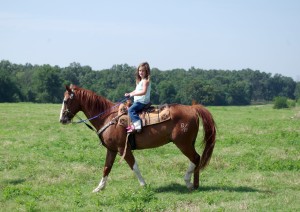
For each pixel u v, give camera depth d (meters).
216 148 16.64
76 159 14.30
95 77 112.50
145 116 10.07
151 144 10.17
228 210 8.46
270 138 19.09
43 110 38.88
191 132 10.10
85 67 119.38
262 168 12.88
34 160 14.14
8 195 9.88
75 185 11.20
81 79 111.44
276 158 14.37
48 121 27.89
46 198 9.70
